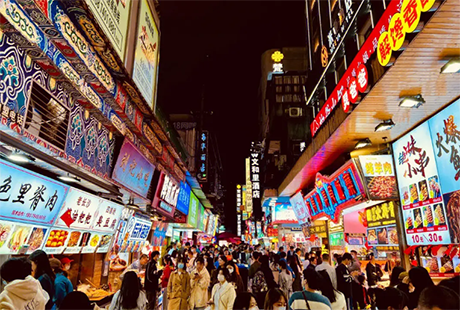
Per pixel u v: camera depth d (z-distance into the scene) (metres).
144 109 7.05
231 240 43.59
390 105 8.09
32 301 2.86
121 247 9.08
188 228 22.25
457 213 7.66
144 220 10.21
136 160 7.72
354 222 14.65
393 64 6.22
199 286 8.49
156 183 10.52
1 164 3.59
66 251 5.84
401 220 10.02
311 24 17.81
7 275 2.88
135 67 6.98
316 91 16.42
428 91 7.36
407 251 9.48
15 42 3.47
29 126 3.81
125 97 6.16
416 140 9.38
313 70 16.81
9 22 3.11
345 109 8.65
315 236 18.66
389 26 6.07
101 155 5.97
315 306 3.61
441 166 8.27
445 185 8.12
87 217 6.15
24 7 3.30
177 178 13.31
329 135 10.56
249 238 51.75
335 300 4.20
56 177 5.17
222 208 56.44
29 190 4.20
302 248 23.78
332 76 14.60
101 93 5.31
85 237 6.42
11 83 3.44
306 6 18.64
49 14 3.52
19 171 3.89
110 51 4.71
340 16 12.95
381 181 10.30
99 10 5.14
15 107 3.50
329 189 13.33
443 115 8.21
